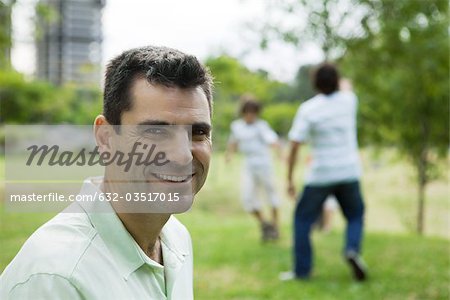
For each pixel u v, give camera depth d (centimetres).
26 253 120
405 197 1200
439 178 964
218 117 1675
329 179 510
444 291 486
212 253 629
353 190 521
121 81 128
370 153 1020
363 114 912
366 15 834
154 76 125
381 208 1138
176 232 167
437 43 809
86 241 125
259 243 698
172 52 130
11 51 1092
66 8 3303
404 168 1195
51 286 115
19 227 586
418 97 888
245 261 593
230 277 527
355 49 860
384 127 941
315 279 524
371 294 475
